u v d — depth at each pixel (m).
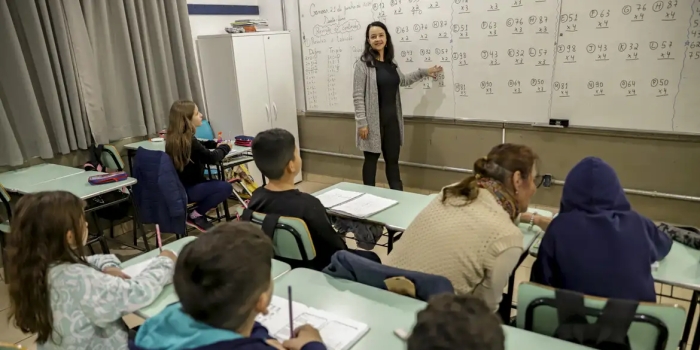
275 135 1.82
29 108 3.26
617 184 1.40
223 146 3.53
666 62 3.07
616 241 1.34
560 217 1.46
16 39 3.13
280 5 4.83
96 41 3.61
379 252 3.23
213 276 0.87
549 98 3.55
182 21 4.14
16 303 1.32
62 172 3.21
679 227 1.82
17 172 3.23
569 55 3.39
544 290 1.25
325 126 4.91
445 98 4.05
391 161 4.02
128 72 3.78
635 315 1.16
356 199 2.40
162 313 0.99
